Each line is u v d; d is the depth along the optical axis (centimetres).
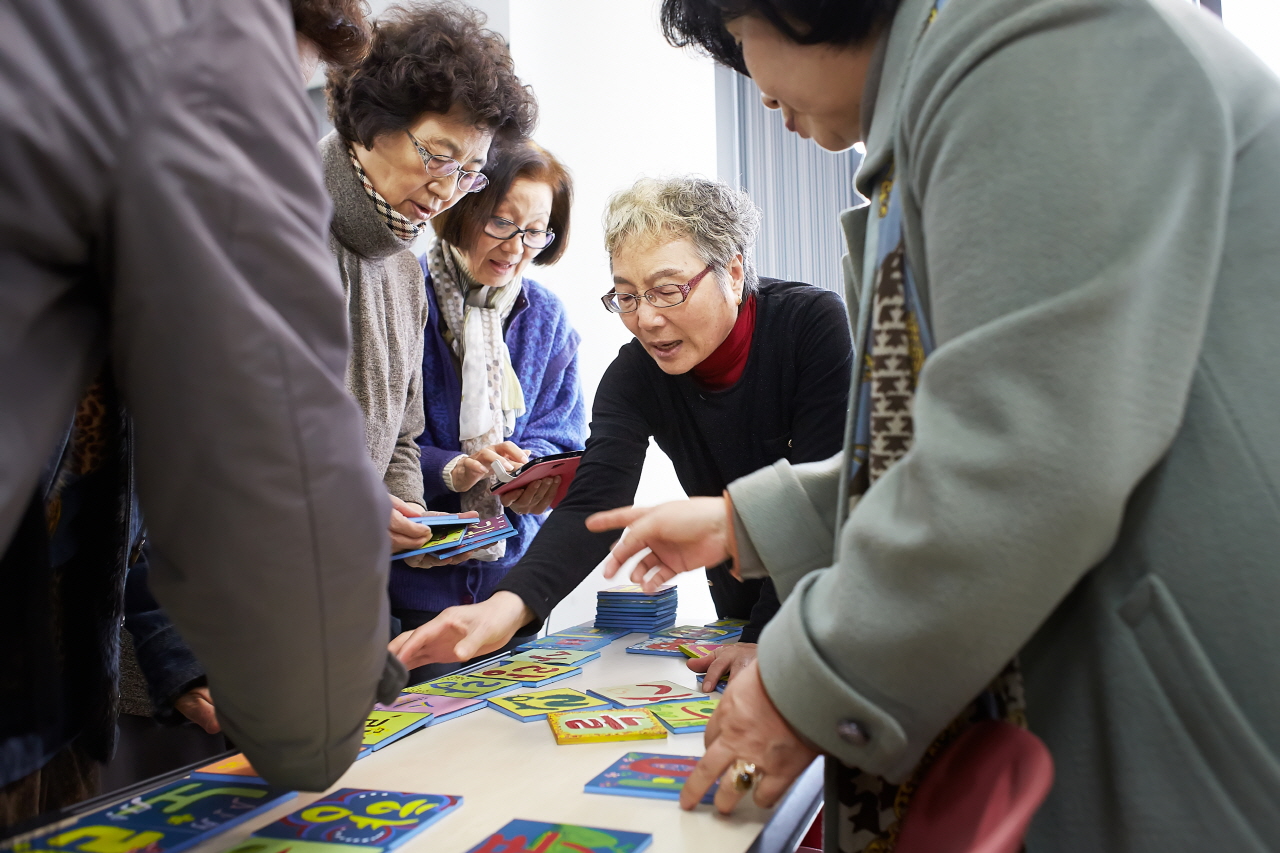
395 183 155
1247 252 56
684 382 160
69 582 86
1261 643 53
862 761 61
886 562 58
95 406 82
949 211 57
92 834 71
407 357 179
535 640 168
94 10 50
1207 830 53
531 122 185
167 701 98
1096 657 58
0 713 68
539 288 235
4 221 49
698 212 146
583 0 355
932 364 57
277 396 55
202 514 56
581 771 85
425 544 140
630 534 94
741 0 72
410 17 155
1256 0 272
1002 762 54
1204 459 55
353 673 66
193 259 53
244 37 57
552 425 230
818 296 155
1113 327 51
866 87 73
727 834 69
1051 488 51
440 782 83
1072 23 56
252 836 70
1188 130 54
